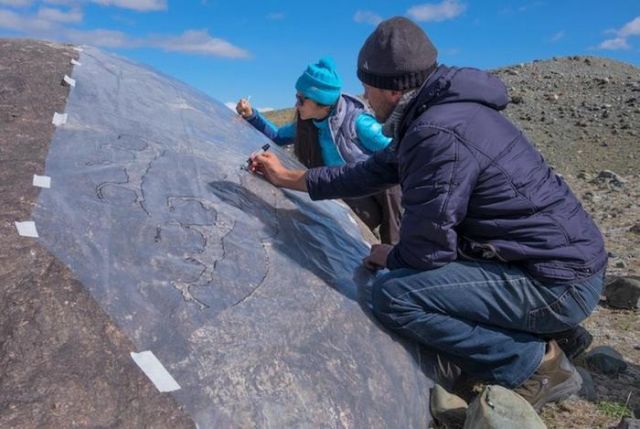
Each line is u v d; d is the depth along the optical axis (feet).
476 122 7.51
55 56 10.96
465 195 7.41
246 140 11.61
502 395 7.41
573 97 63.00
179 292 6.88
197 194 8.72
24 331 5.80
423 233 7.57
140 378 5.82
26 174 7.58
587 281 7.75
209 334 6.56
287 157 12.17
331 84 11.73
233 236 8.21
